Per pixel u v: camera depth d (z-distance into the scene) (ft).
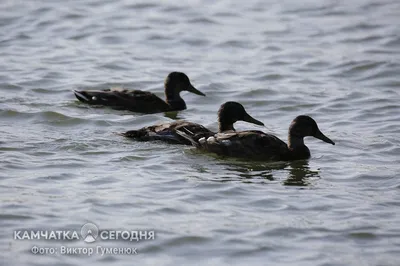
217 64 86.99
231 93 77.61
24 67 83.30
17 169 54.13
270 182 53.88
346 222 47.52
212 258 43.14
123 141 60.90
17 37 94.73
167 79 73.61
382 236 45.88
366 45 93.45
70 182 52.26
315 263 42.75
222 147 58.90
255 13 106.22
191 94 77.66
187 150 59.72
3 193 49.78
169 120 68.85
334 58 88.58
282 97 76.13
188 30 98.73
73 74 82.07
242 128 67.36
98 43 93.76
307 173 55.98
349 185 53.62
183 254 43.47
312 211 49.06
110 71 84.12
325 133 65.57
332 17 104.17
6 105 70.38
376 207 49.83
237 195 51.21
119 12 104.88
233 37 96.27
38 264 41.60
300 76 83.25
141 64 86.69
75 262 42.19
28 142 59.72
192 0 110.83
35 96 74.43
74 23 100.17
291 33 98.12
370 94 77.05
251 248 44.14
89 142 60.23
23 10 103.76
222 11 106.42
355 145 62.28
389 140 63.21
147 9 106.63
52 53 88.99
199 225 46.52
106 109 71.15
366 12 105.91
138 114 70.03
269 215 48.32
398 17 103.55
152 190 51.39
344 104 74.02
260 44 93.97
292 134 59.88
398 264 42.73
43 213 47.09
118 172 54.44
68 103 72.33
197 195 50.85
